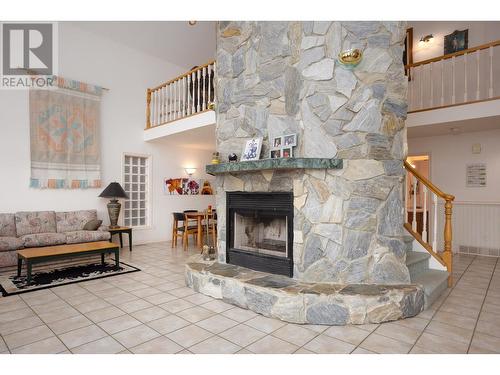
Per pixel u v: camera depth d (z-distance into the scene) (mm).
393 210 3076
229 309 3045
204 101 5844
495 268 4805
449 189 6355
